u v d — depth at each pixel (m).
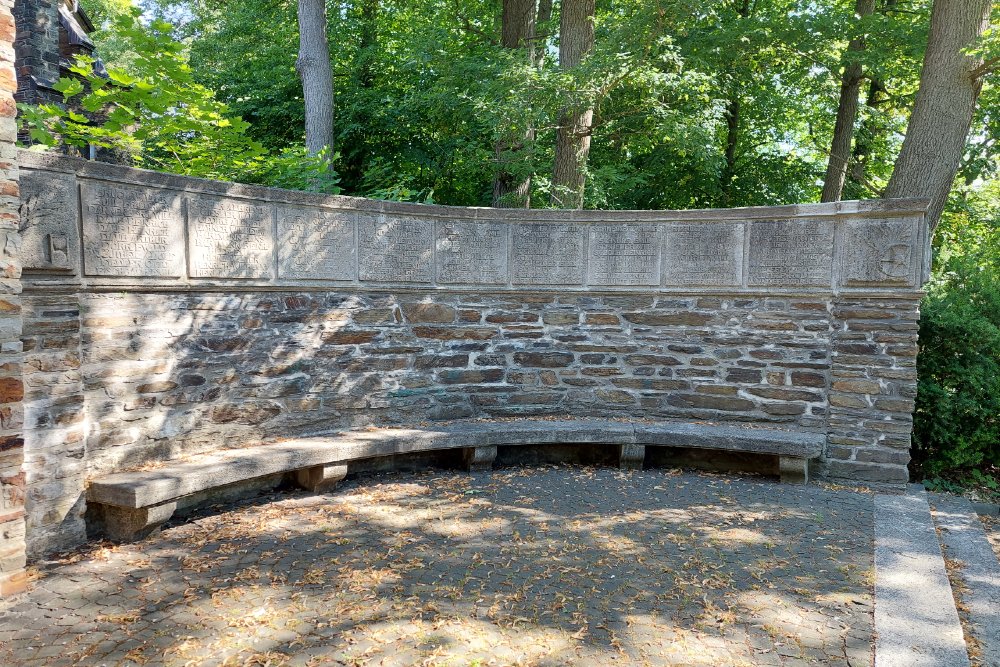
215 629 3.01
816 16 10.41
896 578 3.71
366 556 3.86
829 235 5.84
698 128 9.12
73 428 3.89
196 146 6.14
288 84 13.59
